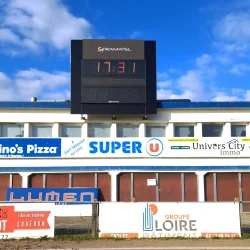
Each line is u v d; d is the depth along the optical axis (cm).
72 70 2205
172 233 1230
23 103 2248
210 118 2270
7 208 1231
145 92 2205
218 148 2216
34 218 1235
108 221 1238
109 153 2205
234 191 2194
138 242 1167
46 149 2198
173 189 2198
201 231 1231
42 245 1126
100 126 2286
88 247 1094
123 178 2203
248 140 2225
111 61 2222
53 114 2258
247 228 1296
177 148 2216
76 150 2203
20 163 2186
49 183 2191
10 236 1218
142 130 2255
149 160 2208
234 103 2280
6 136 2256
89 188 2142
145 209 1242
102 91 2192
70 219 1282
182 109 2277
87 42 2239
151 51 2261
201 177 2194
